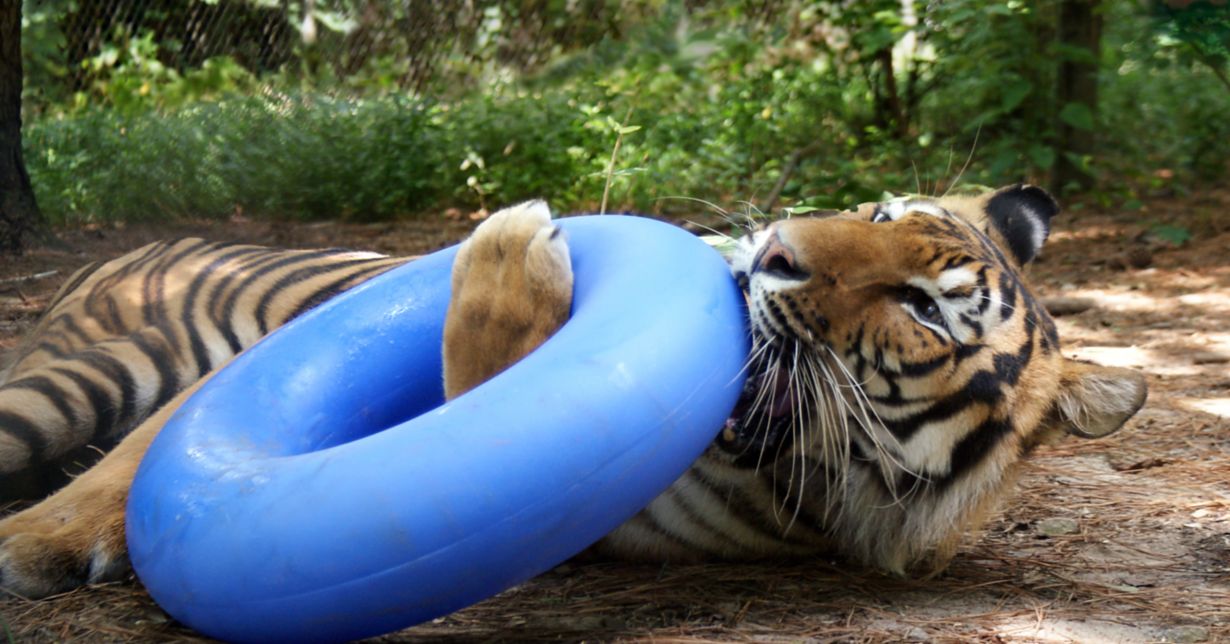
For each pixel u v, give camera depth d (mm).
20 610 3779
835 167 14195
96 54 20250
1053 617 4078
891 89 16312
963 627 3967
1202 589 4414
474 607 4023
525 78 19219
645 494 3295
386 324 4039
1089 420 4367
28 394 4863
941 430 4180
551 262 3627
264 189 14547
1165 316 9539
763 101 17109
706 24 19328
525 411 3117
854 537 4430
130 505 3496
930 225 4277
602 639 3676
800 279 3963
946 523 4305
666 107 17234
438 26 19969
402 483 3014
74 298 5805
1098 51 14320
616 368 3254
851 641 3795
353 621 3090
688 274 3674
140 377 5133
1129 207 13539
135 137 14766
